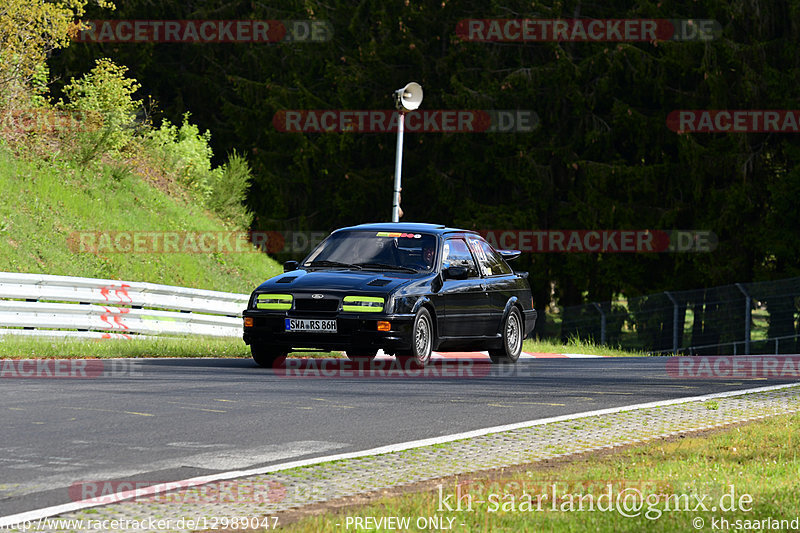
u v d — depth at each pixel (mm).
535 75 149625
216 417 36188
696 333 152375
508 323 61531
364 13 160500
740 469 28219
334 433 33781
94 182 104688
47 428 33344
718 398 43562
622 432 35000
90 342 62312
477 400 41750
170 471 27828
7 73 99375
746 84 146000
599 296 159250
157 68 162125
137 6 158375
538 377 52062
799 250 147500
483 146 154250
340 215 159625
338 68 156750
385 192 158000
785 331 148750
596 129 150250
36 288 71000
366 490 26062
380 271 54875
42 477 26812
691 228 153625
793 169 145250
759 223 151250
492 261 62062
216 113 170125
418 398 41906
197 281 102812
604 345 127750
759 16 149500
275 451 30734
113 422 34656
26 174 98188
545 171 152125
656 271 155000
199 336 82000
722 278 149875
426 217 161750
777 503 23922
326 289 51750
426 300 53562
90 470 27719
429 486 26656
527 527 21781
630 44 148000
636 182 149250
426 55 157250
